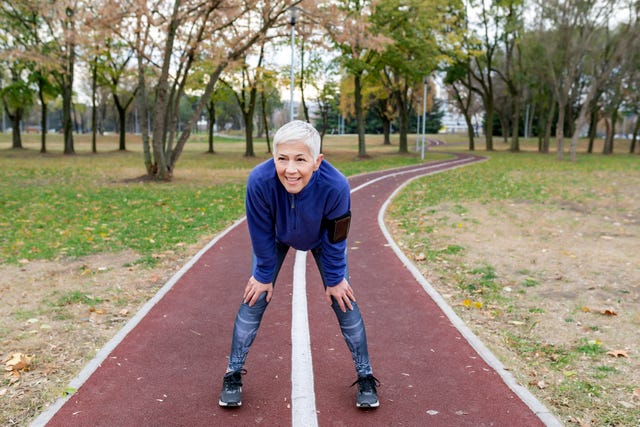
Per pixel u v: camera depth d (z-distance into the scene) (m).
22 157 36.59
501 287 6.46
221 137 91.00
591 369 4.17
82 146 57.72
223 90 41.59
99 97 73.69
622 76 36.97
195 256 7.92
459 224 10.72
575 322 5.23
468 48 44.44
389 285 6.56
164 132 20.77
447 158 40.12
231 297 5.99
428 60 34.75
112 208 12.98
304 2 20.78
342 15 21.48
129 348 4.51
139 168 27.67
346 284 3.42
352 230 10.50
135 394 3.71
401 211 12.95
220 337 4.81
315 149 2.91
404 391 3.79
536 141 73.75
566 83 34.50
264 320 5.23
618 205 13.47
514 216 11.83
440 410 3.52
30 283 6.46
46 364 4.19
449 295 6.21
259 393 3.74
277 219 3.15
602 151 54.97
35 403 3.56
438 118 103.44
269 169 3.02
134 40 19.05
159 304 5.68
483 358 4.34
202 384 3.88
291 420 3.38
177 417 3.41
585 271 7.10
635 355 4.43
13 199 14.41
